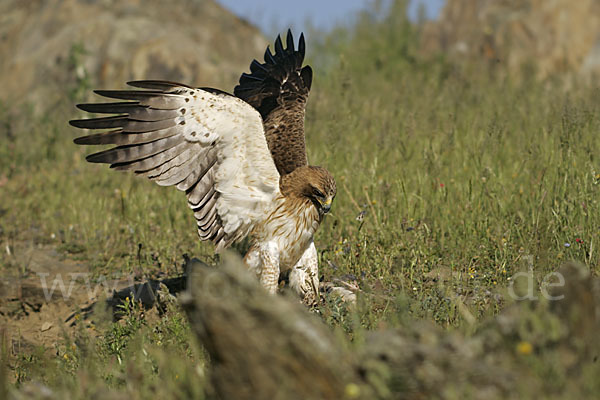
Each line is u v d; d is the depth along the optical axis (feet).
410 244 35.83
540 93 58.75
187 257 36.42
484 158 44.50
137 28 81.82
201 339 16.56
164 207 46.65
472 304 27.78
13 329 37.22
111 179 55.21
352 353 16.26
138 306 32.37
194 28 86.33
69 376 23.70
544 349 16.22
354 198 42.29
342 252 35.63
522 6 85.10
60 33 84.43
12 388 23.65
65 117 69.56
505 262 32.17
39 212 52.44
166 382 19.45
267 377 15.40
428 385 15.14
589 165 37.50
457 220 38.58
